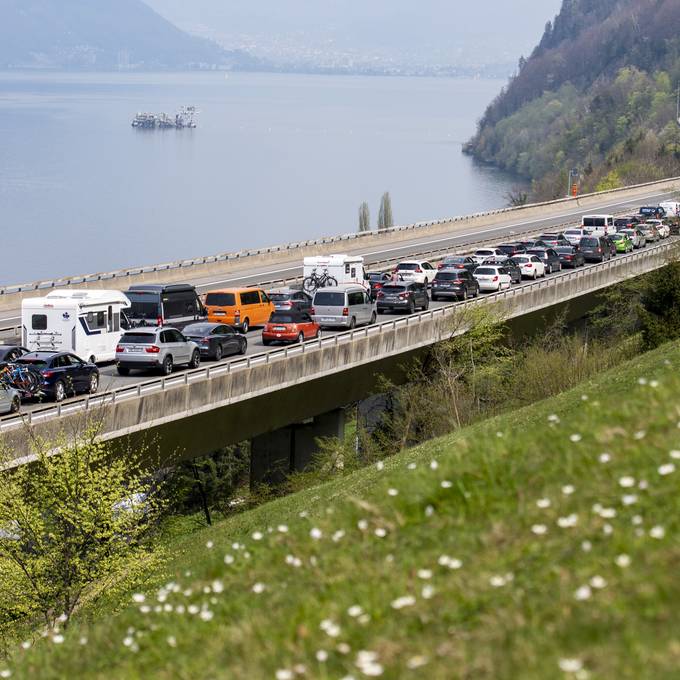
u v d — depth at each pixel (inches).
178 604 580.4
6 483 1305.4
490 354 2701.8
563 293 3307.1
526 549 444.8
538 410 1373.0
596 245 4170.8
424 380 2544.3
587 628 363.6
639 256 3855.8
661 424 538.3
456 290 3280.0
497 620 394.9
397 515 547.8
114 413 1681.8
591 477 498.0
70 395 1908.2
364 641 416.8
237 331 2669.8
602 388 1306.6
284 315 2549.2
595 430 557.6
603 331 3639.3
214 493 2719.0
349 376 2359.7
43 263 7608.3
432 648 391.2
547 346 3002.0
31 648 708.7
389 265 4082.2
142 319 2443.4
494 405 2498.8
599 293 3602.4
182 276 3676.2
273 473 2449.6
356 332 2373.3
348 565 505.4
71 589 1304.1
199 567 714.8
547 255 3941.9
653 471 474.3
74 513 1291.8
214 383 1918.1
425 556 483.2
